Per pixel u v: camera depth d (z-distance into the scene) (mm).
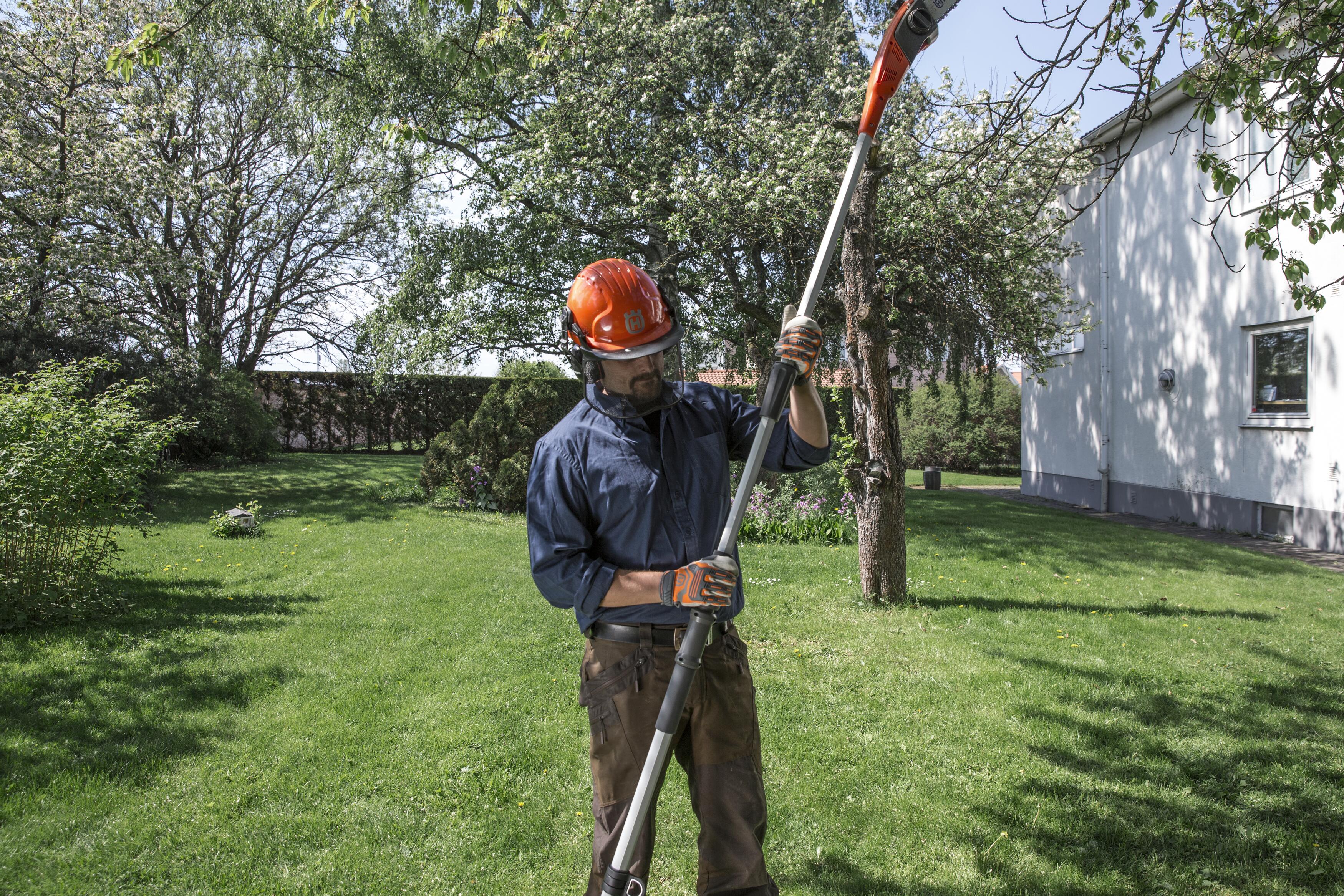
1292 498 9961
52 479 5355
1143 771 3459
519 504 11438
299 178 20219
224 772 3418
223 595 6438
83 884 2646
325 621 5676
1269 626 5781
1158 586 7176
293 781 3334
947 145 8867
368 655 4949
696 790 2025
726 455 2170
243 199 18016
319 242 20969
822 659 4938
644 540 2016
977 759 3576
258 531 9398
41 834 2916
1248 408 10625
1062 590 6926
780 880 2697
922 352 12055
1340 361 9281
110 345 13250
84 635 5242
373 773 3410
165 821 3023
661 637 2000
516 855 2854
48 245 12484
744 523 9422
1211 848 2863
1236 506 10836
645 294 1972
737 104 11422
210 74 17812
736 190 9836
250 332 20828
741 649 2107
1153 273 12305
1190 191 11492
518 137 12898
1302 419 9773
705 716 2018
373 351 19188
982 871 2738
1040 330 10953
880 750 3656
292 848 2865
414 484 13680
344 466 17875
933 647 5172
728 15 11852
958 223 9000
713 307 13852
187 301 18141
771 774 3434
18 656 4812
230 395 17188
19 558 5496
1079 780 3367
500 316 14477
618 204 11805
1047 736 3801
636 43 11102
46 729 3807
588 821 3068
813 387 2066
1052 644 5262
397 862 2791
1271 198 4684
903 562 6270
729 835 1965
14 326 12203
